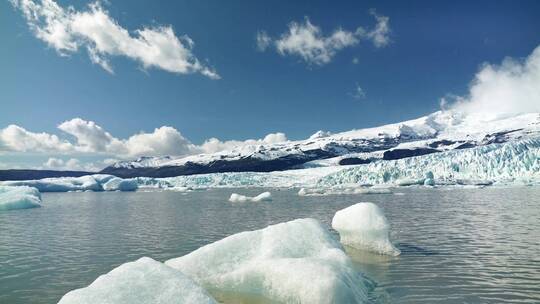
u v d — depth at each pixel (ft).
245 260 30.12
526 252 42.47
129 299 17.84
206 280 28.66
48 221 82.79
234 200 142.51
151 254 46.19
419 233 56.85
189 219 83.41
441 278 32.81
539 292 28.91
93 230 67.41
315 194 171.53
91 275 36.99
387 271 35.17
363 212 45.39
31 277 36.45
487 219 71.46
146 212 101.55
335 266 27.09
